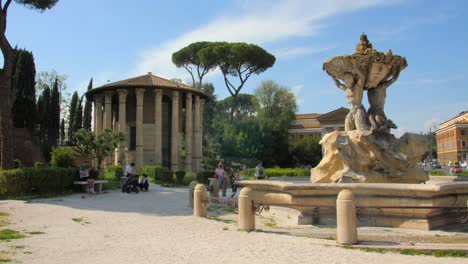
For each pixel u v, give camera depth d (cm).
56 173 2206
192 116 5878
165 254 816
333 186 1191
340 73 1652
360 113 1602
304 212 1235
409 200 1120
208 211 1608
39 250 845
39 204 1678
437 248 827
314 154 6900
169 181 3453
